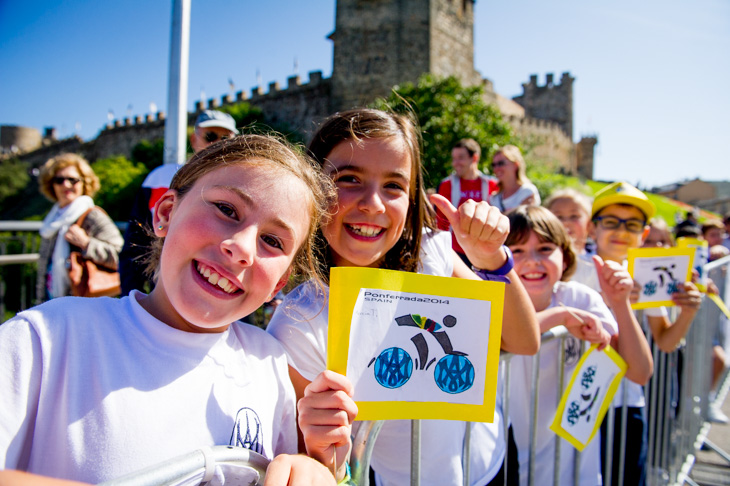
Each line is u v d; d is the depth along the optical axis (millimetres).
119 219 28344
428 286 1336
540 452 2398
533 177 24219
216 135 3871
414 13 26984
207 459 1013
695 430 4125
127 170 30688
